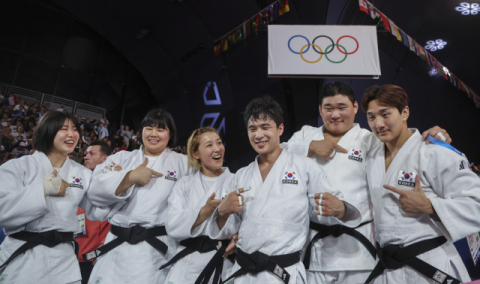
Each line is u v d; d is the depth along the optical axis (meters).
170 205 2.08
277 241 1.58
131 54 11.95
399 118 1.68
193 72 11.52
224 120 11.26
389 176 1.69
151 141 2.44
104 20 10.73
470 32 10.53
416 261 1.52
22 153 8.02
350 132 2.15
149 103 13.20
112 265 2.15
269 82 10.26
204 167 2.23
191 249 2.00
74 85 11.35
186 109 12.23
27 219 1.89
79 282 2.07
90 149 3.53
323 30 6.55
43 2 11.02
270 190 1.70
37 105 9.48
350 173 2.00
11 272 1.87
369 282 1.73
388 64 10.47
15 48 10.34
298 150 2.14
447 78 10.59
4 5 10.25
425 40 10.70
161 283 2.17
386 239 1.64
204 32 10.34
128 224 2.21
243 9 9.46
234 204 1.59
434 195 1.61
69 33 11.47
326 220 1.84
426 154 1.61
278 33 6.55
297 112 10.27
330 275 1.96
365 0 7.34
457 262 1.55
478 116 13.09
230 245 1.78
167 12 10.06
